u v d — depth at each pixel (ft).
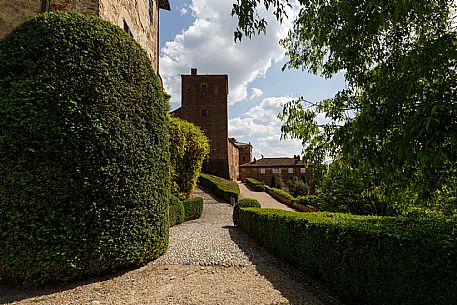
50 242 11.86
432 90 6.58
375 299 9.34
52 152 12.08
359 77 8.48
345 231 11.17
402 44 7.87
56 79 12.44
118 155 13.42
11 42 12.94
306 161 10.31
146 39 30.68
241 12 7.56
